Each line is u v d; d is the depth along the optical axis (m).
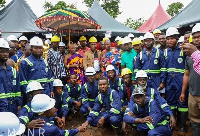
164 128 3.79
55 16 5.82
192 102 3.55
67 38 12.04
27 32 10.48
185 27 8.80
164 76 4.74
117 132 4.49
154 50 4.89
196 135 3.64
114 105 4.40
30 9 12.02
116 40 8.11
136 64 5.17
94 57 6.67
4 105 3.46
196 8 8.65
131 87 4.93
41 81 4.44
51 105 3.18
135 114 4.06
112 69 5.21
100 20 12.95
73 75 5.65
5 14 11.68
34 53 4.39
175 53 4.58
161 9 16.61
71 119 5.70
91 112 4.64
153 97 4.18
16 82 3.85
